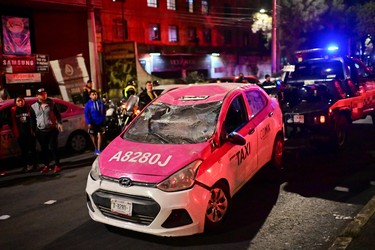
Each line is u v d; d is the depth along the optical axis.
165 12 26.25
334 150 7.60
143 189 3.70
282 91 8.07
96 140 8.51
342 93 7.84
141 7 24.45
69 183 6.55
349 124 8.08
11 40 15.95
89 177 4.19
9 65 14.76
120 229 4.43
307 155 7.49
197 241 4.02
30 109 7.34
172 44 27.09
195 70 27.02
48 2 16.44
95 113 8.27
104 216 3.99
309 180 5.91
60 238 4.28
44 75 17.08
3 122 7.55
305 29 28.25
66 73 16.94
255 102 5.66
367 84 8.79
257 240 3.97
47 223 4.75
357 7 27.27
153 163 3.93
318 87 7.79
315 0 27.38
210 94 5.17
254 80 17.70
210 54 27.94
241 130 4.90
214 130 4.41
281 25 28.36
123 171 3.91
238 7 32.69
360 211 4.50
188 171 3.80
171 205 3.64
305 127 7.53
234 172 4.46
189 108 4.95
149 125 4.89
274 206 4.90
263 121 5.53
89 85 11.18
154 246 3.96
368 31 25.66
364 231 3.90
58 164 7.39
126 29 23.56
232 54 29.97
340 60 8.27
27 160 7.56
